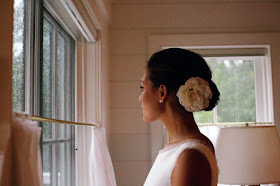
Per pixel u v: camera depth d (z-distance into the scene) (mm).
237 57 2600
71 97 1791
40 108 1230
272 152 1914
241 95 2584
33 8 1200
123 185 2449
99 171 1615
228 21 2555
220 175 1944
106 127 2252
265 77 2566
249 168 1887
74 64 1855
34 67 1196
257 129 1938
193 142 996
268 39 2512
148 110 1121
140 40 2549
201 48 2570
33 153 643
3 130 556
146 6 2572
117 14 2566
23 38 1119
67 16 1560
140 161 2463
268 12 2562
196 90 1016
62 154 1557
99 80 1900
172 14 2562
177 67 1075
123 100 2508
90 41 1909
